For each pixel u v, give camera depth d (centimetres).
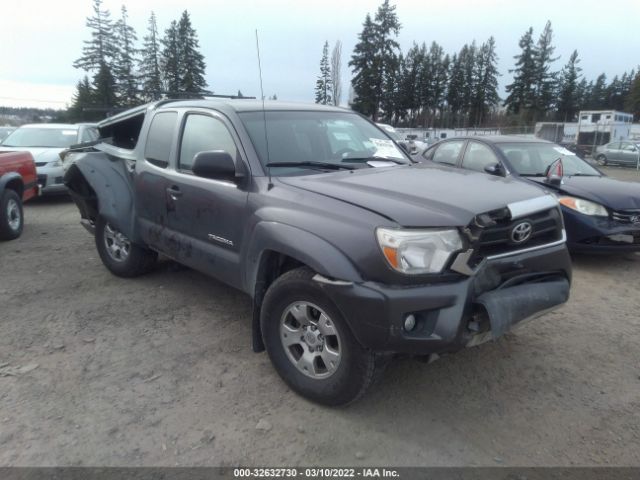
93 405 315
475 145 773
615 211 595
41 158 1020
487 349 395
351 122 450
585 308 486
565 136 4341
